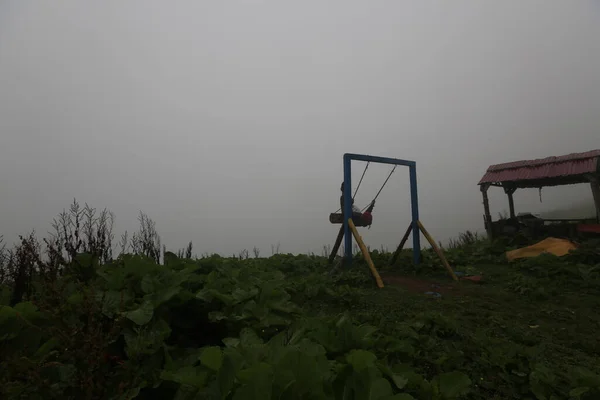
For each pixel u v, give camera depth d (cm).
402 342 279
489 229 1183
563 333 382
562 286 585
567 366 296
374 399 166
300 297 489
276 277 492
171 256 424
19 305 232
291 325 288
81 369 190
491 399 250
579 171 1010
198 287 346
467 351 311
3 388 175
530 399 247
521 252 813
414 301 497
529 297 525
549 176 1068
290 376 161
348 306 468
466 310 454
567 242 816
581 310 464
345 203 702
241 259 815
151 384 212
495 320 416
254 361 191
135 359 216
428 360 287
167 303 285
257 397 147
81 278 326
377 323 377
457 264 817
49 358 210
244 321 292
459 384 217
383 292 551
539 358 298
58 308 206
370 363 193
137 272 307
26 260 307
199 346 289
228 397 166
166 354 223
